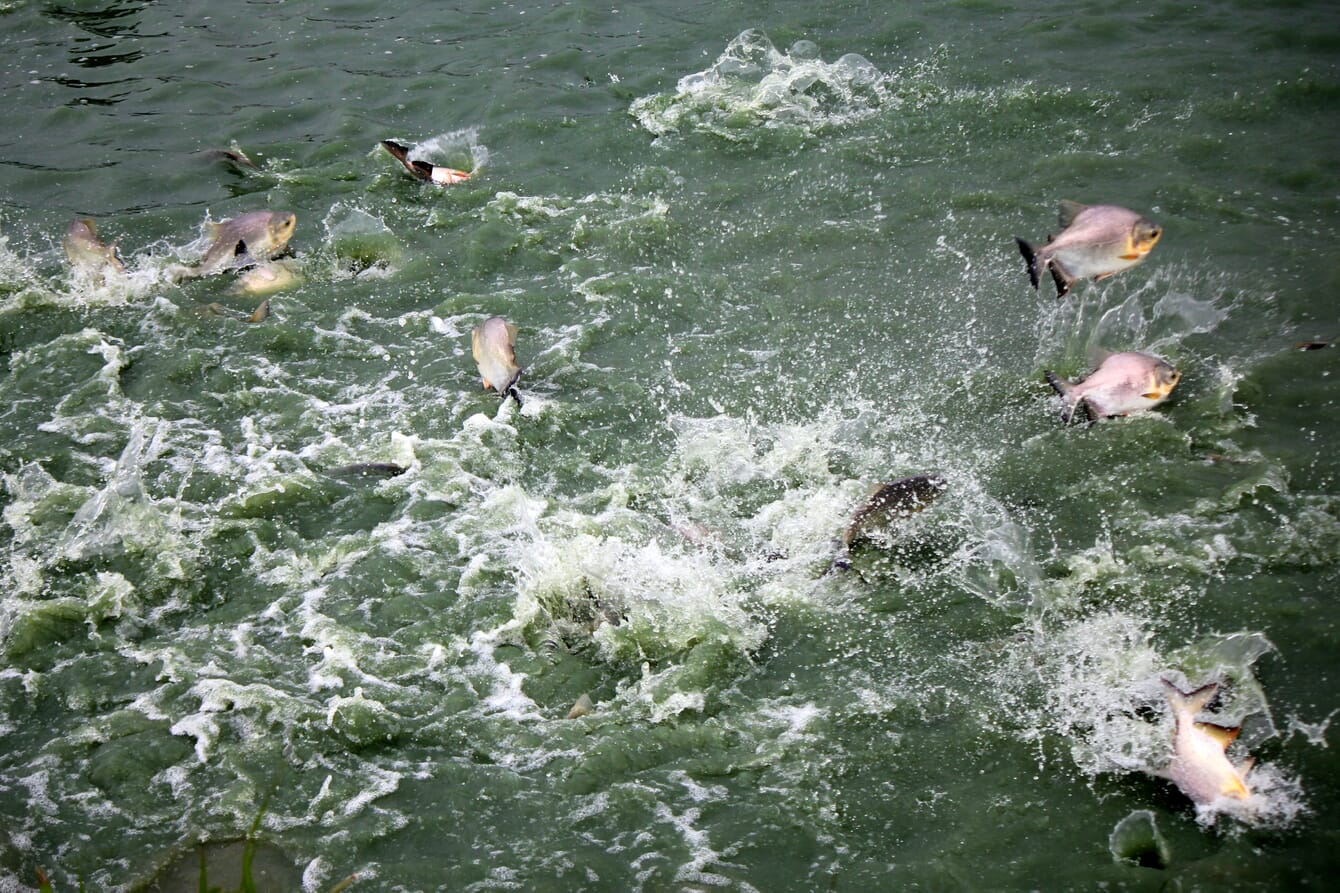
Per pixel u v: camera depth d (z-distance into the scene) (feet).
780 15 40.55
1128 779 15.70
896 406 23.44
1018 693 17.10
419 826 15.64
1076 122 32.89
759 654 18.25
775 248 29.07
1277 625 17.53
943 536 20.12
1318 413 21.72
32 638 18.89
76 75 39.63
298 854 15.29
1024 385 23.58
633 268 28.66
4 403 24.79
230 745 16.93
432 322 27.04
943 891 14.43
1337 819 14.69
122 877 15.06
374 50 40.65
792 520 20.58
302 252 29.86
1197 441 21.43
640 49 39.22
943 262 27.86
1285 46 35.53
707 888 14.61
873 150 32.63
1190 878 14.24
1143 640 17.63
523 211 31.09
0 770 16.66
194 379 25.46
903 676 17.61
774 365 24.98
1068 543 19.67
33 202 32.53
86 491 21.99
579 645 18.65
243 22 43.29
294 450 23.24
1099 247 21.04
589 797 15.96
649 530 20.51
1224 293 25.31
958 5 40.04
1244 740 15.72
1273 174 29.66
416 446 22.97
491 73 38.47
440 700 17.60
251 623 19.20
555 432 23.44
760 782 16.08
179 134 35.91
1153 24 37.65
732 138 33.78
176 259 29.66
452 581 19.81
